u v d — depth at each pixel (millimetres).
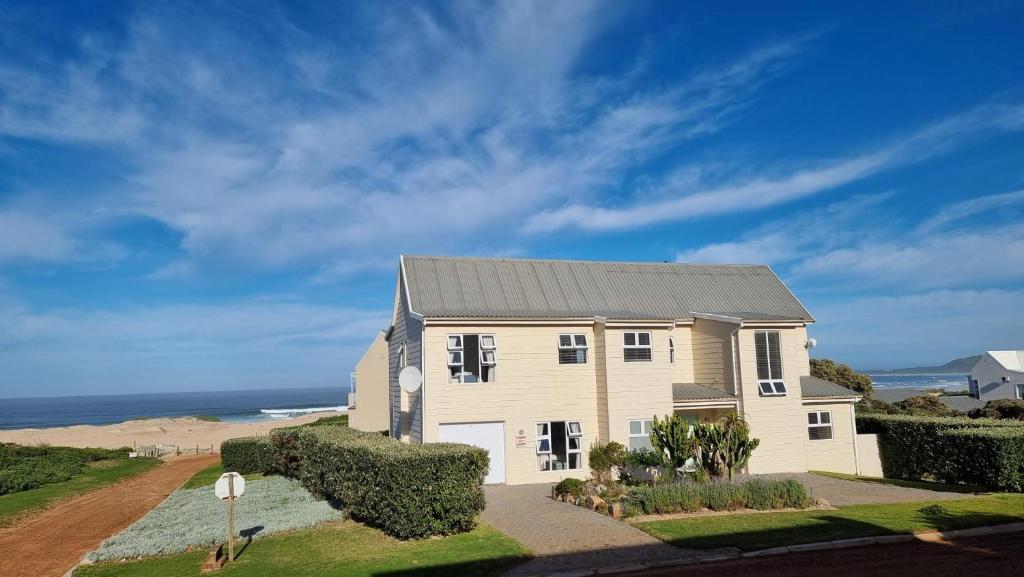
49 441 56562
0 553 14602
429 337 21672
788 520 14234
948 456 20656
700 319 25578
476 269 24891
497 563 11508
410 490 13391
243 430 69312
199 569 12078
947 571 10430
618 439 22031
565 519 15148
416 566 11453
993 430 19531
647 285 26812
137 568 12508
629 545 12469
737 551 11812
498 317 22125
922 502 16562
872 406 34688
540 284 25094
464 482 13859
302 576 11188
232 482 12773
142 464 34312
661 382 22734
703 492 15570
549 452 22344
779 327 24109
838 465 24391
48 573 12930
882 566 10812
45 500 21234
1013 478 18266
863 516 14602
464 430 21750
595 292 25531
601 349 22688
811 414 24484
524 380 22391
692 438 18922
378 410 36562
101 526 17625
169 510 18578
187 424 82250
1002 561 10992
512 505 17469
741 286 28016
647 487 16234
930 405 35625
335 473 17328
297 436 24469
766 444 23391
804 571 10617
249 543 14133
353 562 11922
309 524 15492
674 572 10812
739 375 23562
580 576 10734
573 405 22781
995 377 61094
